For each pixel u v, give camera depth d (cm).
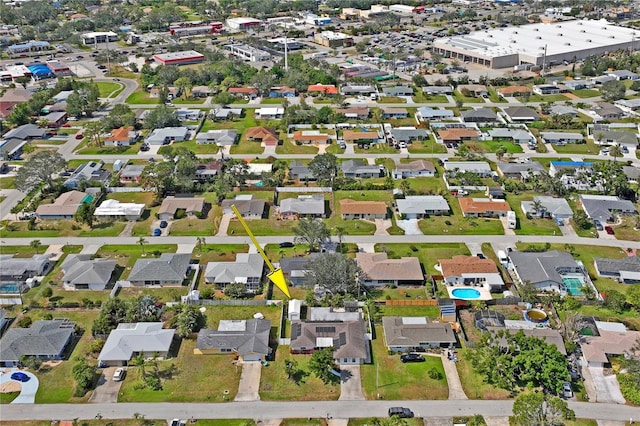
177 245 14325
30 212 15850
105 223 15375
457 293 12431
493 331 10956
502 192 16625
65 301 12231
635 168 17988
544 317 11569
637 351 10500
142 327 11056
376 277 12669
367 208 15562
